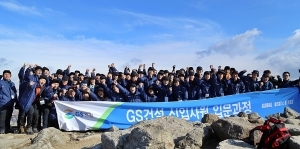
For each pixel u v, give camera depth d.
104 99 10.69
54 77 11.67
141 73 12.13
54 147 8.05
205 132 5.99
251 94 10.95
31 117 9.62
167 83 11.12
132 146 5.34
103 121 9.98
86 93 10.41
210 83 11.50
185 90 11.15
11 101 9.71
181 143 5.77
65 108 9.92
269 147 5.15
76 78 10.93
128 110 10.16
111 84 11.16
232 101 10.76
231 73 12.04
